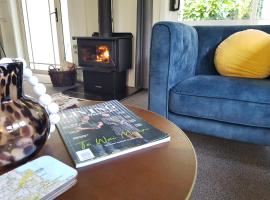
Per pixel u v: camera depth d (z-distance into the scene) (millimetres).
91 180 425
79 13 3072
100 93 2721
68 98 913
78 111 743
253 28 1670
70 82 2979
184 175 447
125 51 2646
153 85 1312
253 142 1188
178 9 2506
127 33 2777
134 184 416
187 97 1226
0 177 408
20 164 460
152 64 1288
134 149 529
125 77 2832
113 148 518
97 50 2633
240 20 2311
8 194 369
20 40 3900
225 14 2398
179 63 1357
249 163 1283
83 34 3148
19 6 3711
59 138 584
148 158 503
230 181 1125
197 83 1263
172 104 1284
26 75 558
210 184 1100
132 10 2721
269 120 1092
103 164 477
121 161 489
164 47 1234
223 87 1186
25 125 462
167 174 448
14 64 464
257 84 1187
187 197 389
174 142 581
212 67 1748
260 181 1127
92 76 2725
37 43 3797
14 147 447
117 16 2826
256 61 1405
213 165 1258
